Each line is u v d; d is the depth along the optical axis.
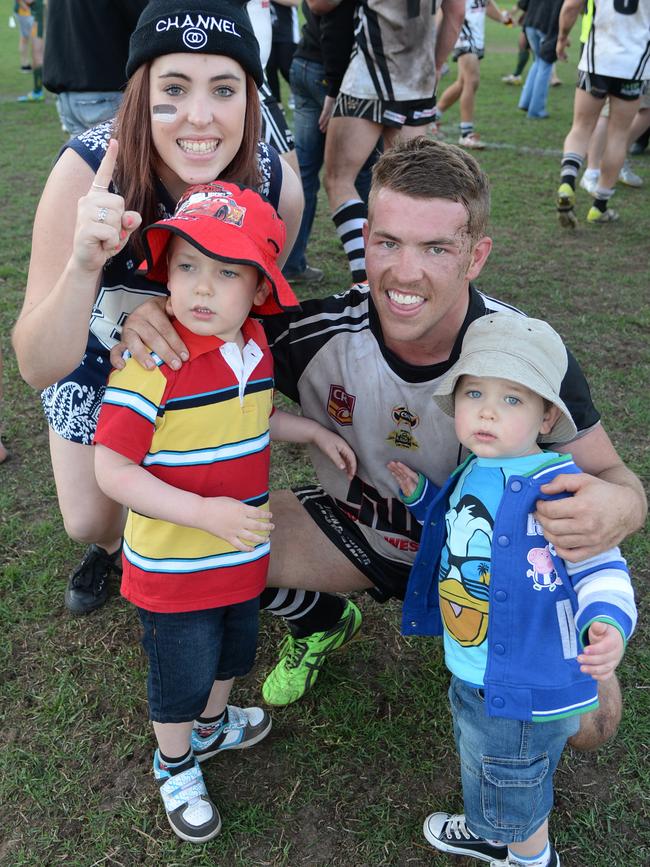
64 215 1.93
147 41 1.77
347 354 2.00
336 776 2.17
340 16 4.21
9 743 2.24
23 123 9.98
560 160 8.27
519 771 1.71
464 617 1.72
